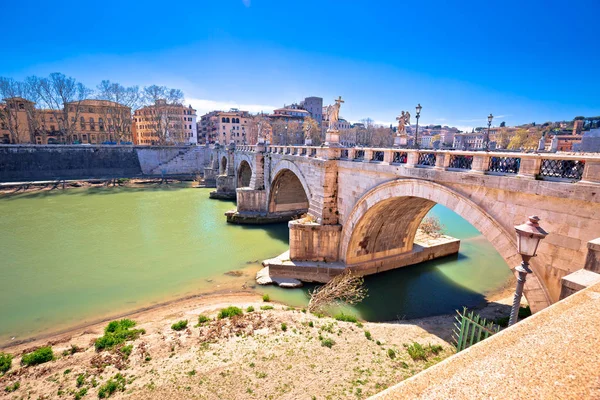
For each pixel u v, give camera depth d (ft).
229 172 177.27
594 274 19.17
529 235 21.02
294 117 373.81
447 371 8.08
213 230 116.16
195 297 67.00
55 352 43.93
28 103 252.83
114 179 220.43
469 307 62.64
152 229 116.06
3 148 203.92
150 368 37.88
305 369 37.32
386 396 7.38
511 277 77.00
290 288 70.90
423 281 74.38
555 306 10.88
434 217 109.91
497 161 38.29
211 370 37.11
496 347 8.87
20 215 133.08
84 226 118.42
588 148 86.84
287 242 103.65
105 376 36.83
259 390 33.99
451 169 44.32
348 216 70.23
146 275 77.82
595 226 29.50
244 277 76.95
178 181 236.22
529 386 7.15
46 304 64.08
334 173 74.23
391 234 77.71
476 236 110.83
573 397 6.63
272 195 126.52
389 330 48.44
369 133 337.31
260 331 45.65
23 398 33.99
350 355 40.40
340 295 63.00
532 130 253.03
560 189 30.91
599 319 9.92
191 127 373.61
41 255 89.86
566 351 8.41
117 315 60.08
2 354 43.47
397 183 53.62
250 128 339.77
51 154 220.43
